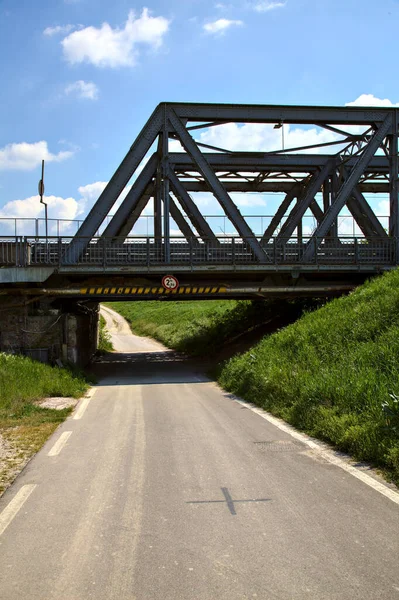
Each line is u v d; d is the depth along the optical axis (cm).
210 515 473
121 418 1012
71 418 1020
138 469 629
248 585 346
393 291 1416
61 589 345
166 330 4772
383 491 524
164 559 387
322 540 412
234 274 2119
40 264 1853
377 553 388
